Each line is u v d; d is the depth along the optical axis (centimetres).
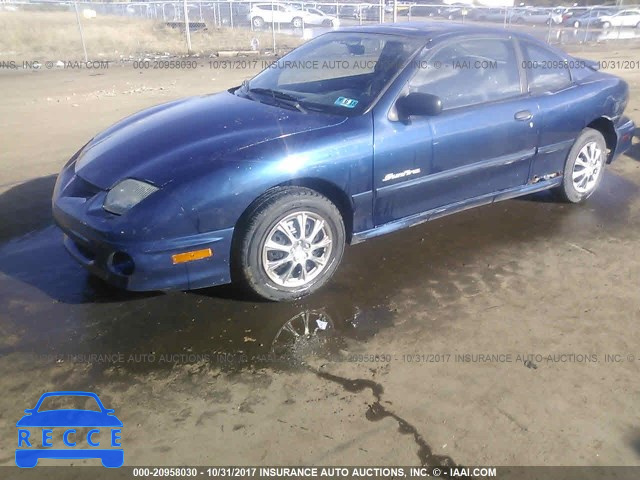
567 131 472
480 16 2642
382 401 282
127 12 2448
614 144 527
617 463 248
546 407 279
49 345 322
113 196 330
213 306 359
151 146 358
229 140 349
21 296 369
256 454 252
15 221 483
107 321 344
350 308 359
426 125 386
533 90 452
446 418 272
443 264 413
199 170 326
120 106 970
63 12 2452
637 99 986
